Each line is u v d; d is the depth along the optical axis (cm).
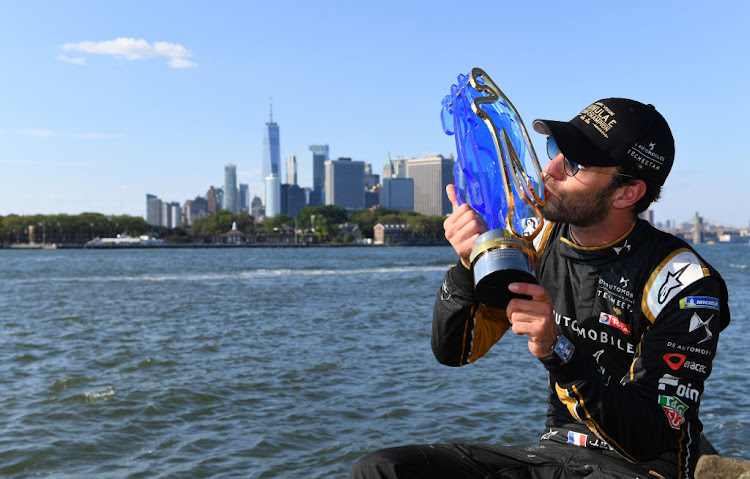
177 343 1645
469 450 204
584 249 210
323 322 2120
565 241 218
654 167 196
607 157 195
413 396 1033
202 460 741
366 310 2519
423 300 2983
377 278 4878
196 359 1391
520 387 1085
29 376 1215
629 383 190
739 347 1511
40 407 966
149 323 2117
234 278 4962
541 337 174
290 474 700
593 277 211
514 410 948
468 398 1016
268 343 1636
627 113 196
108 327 2006
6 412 940
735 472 536
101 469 710
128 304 2842
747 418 887
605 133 196
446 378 1162
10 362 1378
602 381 179
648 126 196
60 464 725
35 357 1441
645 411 179
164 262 8850
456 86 203
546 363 179
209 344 1622
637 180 196
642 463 193
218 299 3086
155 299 3109
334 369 1259
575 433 210
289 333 1839
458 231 196
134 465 724
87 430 851
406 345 1580
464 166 204
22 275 5531
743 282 4234
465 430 858
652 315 199
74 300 3070
